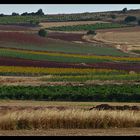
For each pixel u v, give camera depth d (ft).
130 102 264.52
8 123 136.05
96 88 301.63
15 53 532.32
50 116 139.85
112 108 192.24
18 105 219.00
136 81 361.92
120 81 361.10
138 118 145.28
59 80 369.71
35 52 561.43
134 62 529.86
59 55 554.87
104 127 140.77
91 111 145.07
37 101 257.75
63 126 139.74
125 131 133.80
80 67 466.29
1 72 407.85
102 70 446.60
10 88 295.28
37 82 355.36
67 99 271.49
